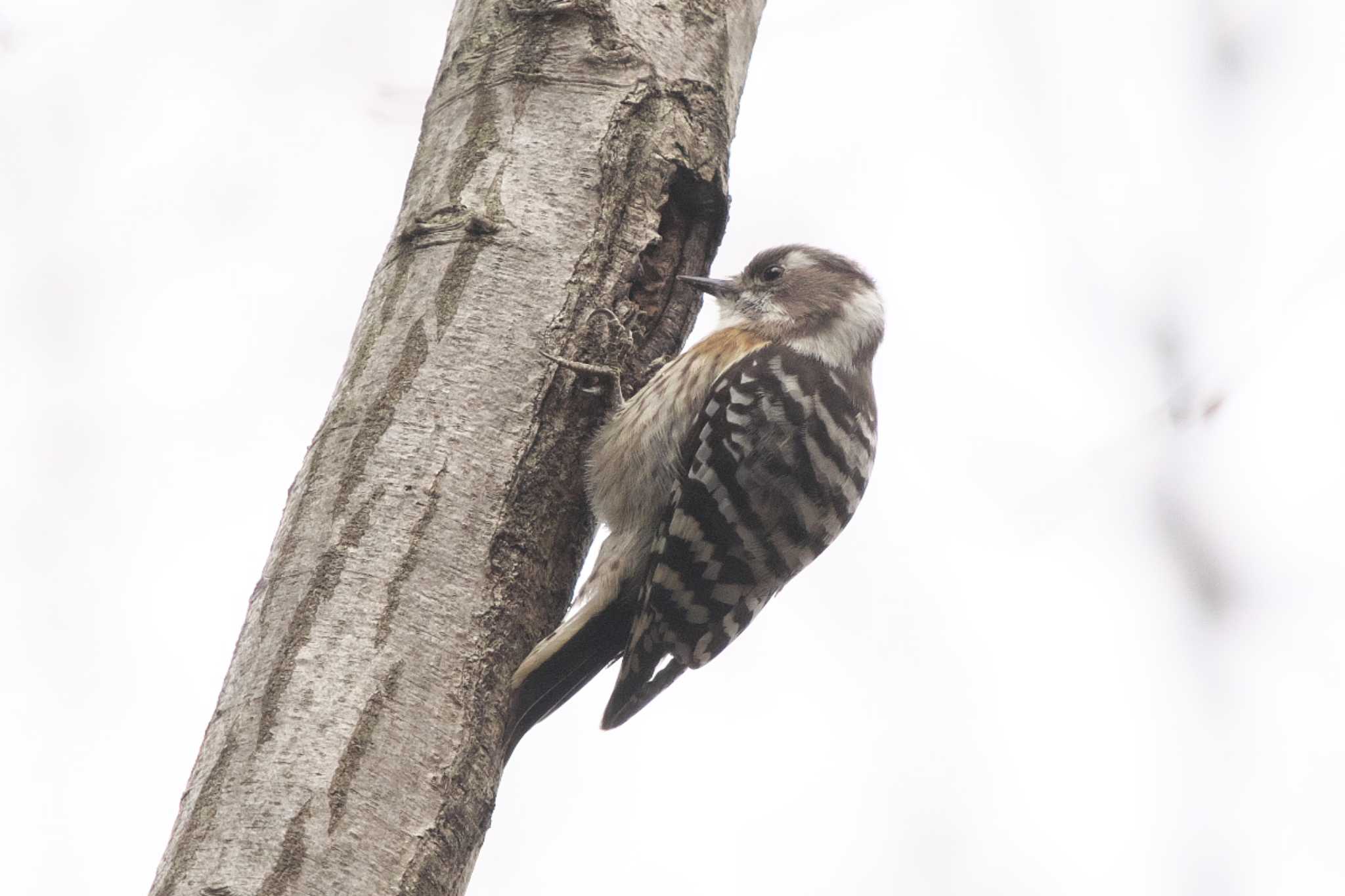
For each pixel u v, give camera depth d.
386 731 7.47
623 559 10.56
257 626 7.82
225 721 7.48
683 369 11.11
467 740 7.74
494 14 9.92
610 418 9.41
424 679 7.73
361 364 8.77
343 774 7.26
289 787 7.16
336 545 8.01
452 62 9.91
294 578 7.93
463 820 7.55
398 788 7.36
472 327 8.83
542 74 9.66
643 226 9.57
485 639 8.09
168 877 6.96
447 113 9.71
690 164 9.84
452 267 8.99
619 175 9.55
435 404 8.56
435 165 9.51
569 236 9.27
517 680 8.23
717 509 10.80
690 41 10.12
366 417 8.50
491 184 9.30
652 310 9.92
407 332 8.80
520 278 9.05
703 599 10.80
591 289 9.25
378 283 9.18
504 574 8.34
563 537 8.95
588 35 9.77
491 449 8.56
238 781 7.20
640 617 10.66
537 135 9.49
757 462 10.98
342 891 6.99
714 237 10.28
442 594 8.02
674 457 10.61
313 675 7.56
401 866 7.20
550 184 9.37
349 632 7.72
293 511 8.27
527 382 8.84
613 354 9.29
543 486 8.77
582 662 9.60
